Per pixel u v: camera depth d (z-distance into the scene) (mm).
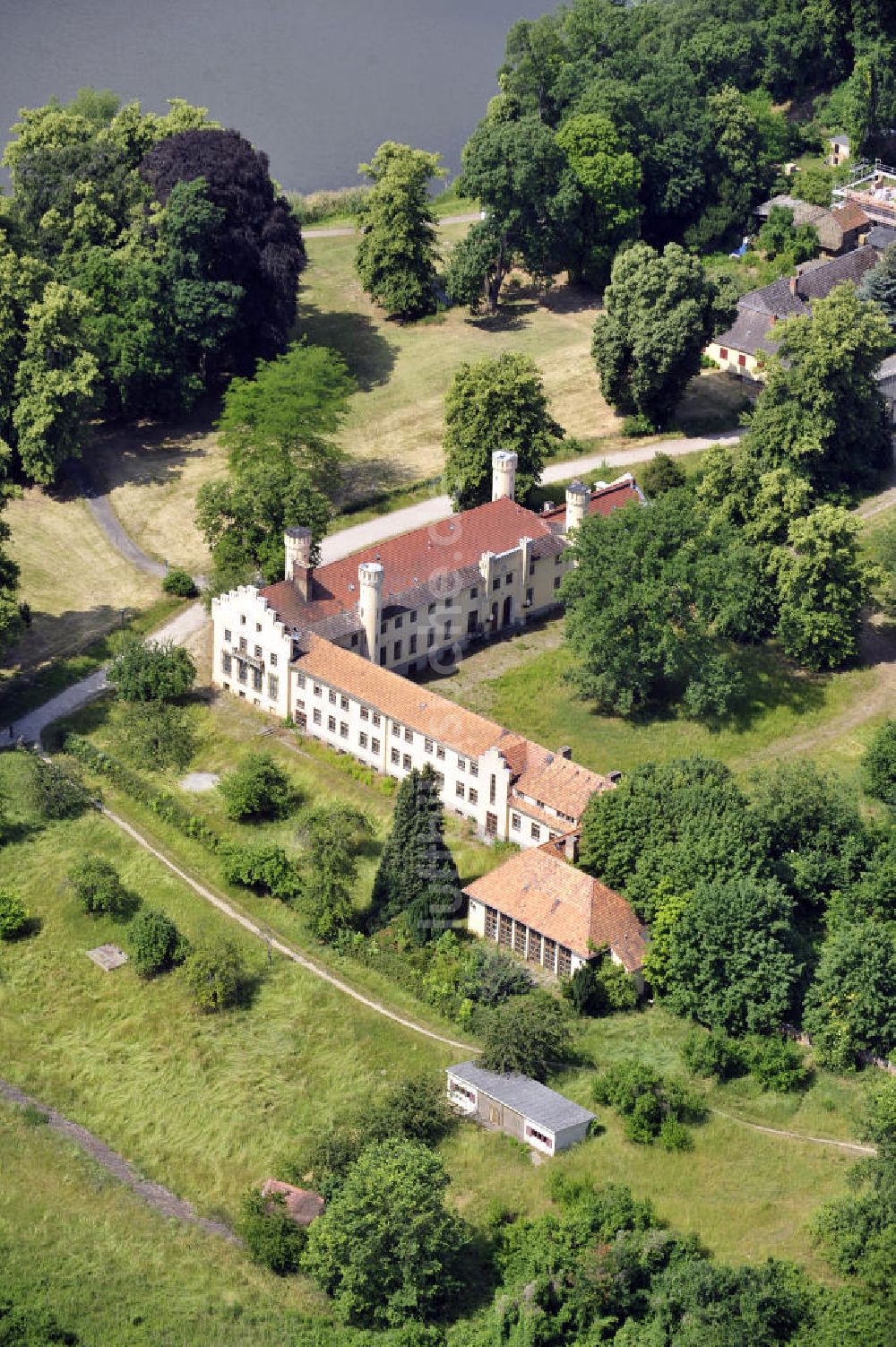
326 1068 125125
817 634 171625
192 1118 121375
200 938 137625
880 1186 108688
